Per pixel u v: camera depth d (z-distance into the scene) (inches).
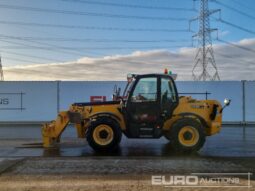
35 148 436.1
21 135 588.4
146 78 416.8
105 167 311.6
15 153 398.3
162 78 416.5
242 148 435.2
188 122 399.9
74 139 523.5
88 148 434.3
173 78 420.8
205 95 840.3
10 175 282.0
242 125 812.0
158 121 412.5
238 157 366.0
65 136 564.4
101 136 407.5
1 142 494.9
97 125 407.5
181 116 412.2
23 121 840.9
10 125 802.8
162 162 335.0
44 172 292.4
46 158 359.3
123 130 419.5
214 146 453.4
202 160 346.3
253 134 606.5
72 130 663.8
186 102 418.3
